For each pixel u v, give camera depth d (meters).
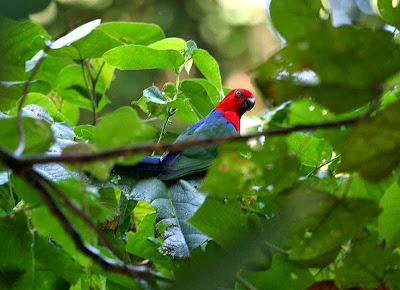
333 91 0.93
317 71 0.92
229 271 0.94
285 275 1.29
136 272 0.92
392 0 1.08
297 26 1.04
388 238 1.17
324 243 1.08
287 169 1.04
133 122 0.90
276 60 0.92
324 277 1.39
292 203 1.03
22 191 0.99
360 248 1.15
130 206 1.51
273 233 1.01
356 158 0.96
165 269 1.52
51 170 1.26
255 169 1.03
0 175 1.33
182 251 1.33
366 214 1.04
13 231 1.14
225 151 1.00
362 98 0.93
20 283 1.12
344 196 1.04
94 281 1.27
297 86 0.94
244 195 1.08
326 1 1.03
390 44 0.89
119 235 1.53
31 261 1.13
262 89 0.95
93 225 0.90
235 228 1.21
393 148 0.94
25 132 0.95
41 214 1.03
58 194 0.89
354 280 1.18
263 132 0.87
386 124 0.91
